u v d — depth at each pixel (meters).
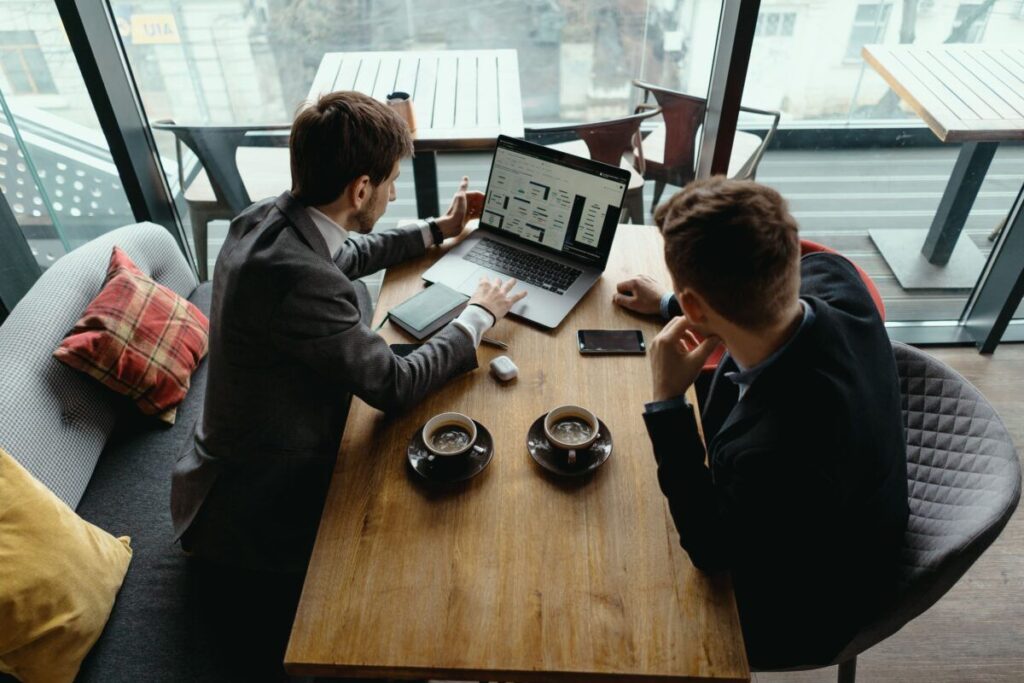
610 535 1.21
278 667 1.40
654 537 1.20
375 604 1.12
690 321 1.14
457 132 2.29
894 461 1.15
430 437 1.34
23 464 1.54
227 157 2.55
